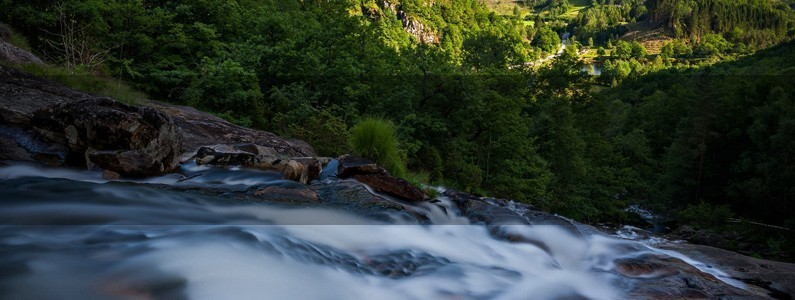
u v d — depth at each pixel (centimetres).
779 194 3403
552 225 773
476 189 2019
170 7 1931
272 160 773
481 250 614
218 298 327
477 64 4550
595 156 4059
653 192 4231
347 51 2084
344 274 427
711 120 4319
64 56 1331
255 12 2431
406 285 448
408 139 1905
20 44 1245
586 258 688
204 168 726
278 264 400
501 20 17988
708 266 802
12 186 503
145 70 1538
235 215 520
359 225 576
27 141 623
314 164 807
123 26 1600
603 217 3597
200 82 1405
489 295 474
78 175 594
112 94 1029
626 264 662
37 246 362
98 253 365
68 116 625
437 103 2366
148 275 340
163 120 680
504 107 2494
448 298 445
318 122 1285
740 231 2945
